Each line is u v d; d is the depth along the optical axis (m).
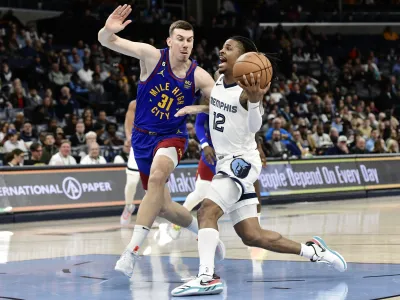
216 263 6.34
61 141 13.05
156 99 5.69
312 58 24.66
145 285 5.30
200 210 5.10
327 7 27.61
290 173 14.71
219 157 5.21
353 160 16.06
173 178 12.98
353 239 7.95
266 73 4.81
